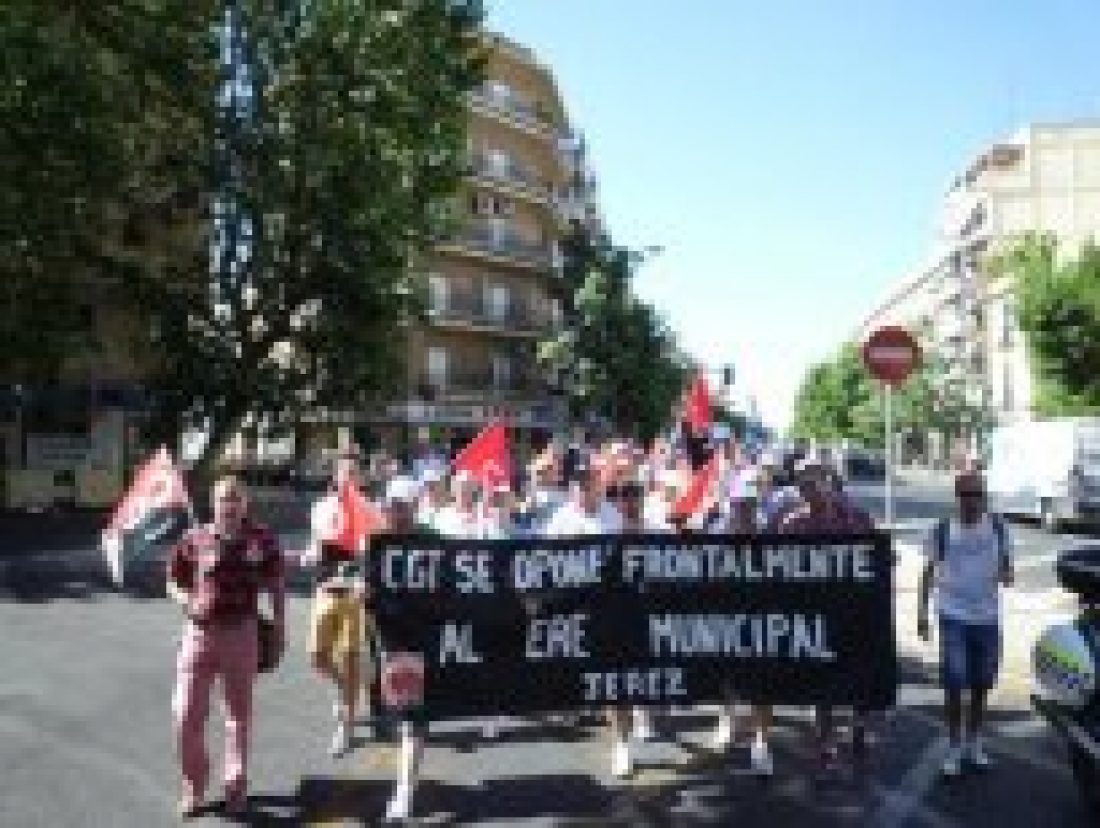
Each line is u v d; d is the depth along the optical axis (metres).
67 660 12.67
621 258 60.66
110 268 32.72
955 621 8.86
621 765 8.65
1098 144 96.94
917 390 96.88
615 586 8.59
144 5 31.34
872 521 9.62
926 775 8.77
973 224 104.62
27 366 34.06
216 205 33.16
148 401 35.56
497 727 10.02
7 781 8.48
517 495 12.08
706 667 8.62
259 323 34.47
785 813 7.93
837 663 8.62
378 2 31.86
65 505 36.56
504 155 66.62
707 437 17.84
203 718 7.86
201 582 7.82
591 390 59.19
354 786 8.48
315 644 9.38
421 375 60.59
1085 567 8.10
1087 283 49.22
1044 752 9.39
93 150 30.56
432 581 8.39
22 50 29.27
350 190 31.39
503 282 66.31
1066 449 29.08
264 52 32.00
